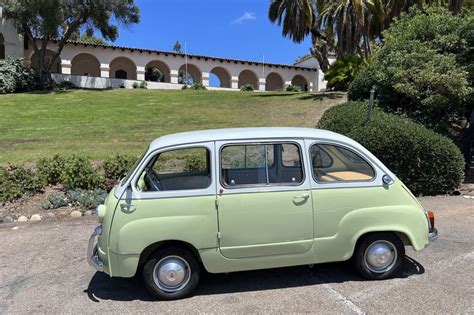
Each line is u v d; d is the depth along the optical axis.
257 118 18.39
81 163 8.95
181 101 24.73
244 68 46.97
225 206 4.31
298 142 4.54
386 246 4.70
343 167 4.65
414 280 4.71
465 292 4.39
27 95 28.44
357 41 23.44
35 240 6.54
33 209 8.09
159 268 4.34
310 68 50.16
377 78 12.13
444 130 11.34
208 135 4.55
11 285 4.88
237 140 4.47
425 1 21.50
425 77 10.45
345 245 4.56
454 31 11.64
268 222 4.38
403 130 9.02
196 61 44.72
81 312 4.17
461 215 7.55
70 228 7.14
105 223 4.27
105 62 40.84
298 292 4.48
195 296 4.45
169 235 4.23
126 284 4.82
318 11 25.59
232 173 4.43
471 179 10.58
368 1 22.86
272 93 27.08
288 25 25.70
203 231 4.28
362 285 4.61
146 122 18.50
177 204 4.25
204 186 4.36
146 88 37.25
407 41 11.79
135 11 35.22
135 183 4.28
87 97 27.30
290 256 4.47
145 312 4.14
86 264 5.50
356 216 4.55
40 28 32.47
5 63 31.11
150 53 42.62
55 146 13.67
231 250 4.34
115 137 15.38
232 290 4.57
